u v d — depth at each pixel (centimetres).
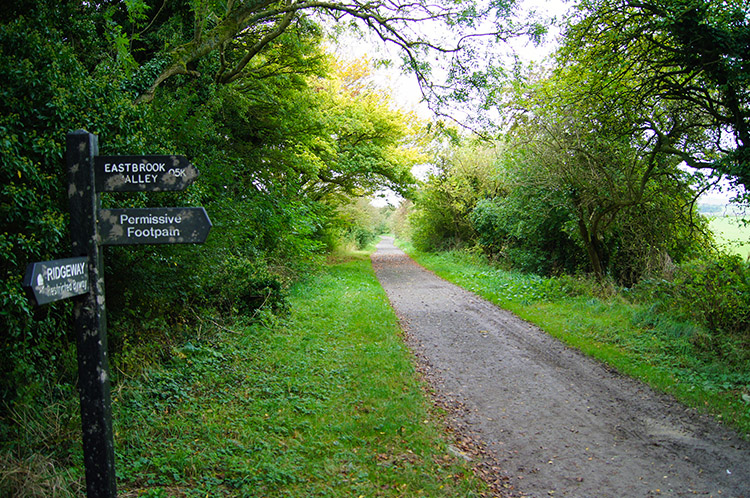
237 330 771
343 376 639
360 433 477
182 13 941
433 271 2177
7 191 337
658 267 1181
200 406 506
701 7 689
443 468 427
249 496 356
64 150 392
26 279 205
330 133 1731
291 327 868
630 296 1161
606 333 881
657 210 1160
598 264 1362
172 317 690
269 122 1235
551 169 1219
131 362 540
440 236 3034
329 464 414
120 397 479
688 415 544
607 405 582
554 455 461
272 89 1180
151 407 482
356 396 573
